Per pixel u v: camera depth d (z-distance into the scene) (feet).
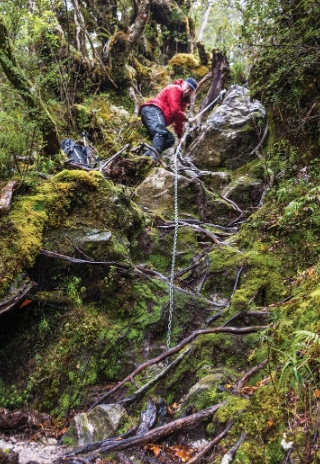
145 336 8.45
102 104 24.67
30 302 7.87
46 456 6.15
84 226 8.93
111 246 8.82
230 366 7.72
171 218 12.37
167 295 9.04
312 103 12.44
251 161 16.85
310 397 5.29
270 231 10.28
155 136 18.70
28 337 7.90
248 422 5.78
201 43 31.68
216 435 6.08
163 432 6.23
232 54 23.40
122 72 27.14
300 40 11.69
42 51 21.56
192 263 10.71
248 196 14.42
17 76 12.37
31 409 7.31
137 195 13.17
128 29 28.22
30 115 12.82
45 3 20.02
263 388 6.20
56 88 21.67
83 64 25.66
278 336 7.07
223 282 9.76
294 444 5.18
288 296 8.73
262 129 17.16
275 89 13.32
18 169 9.04
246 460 5.32
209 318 8.75
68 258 8.16
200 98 25.67
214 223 13.23
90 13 29.45
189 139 20.22
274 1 12.48
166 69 31.17
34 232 8.04
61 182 9.02
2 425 6.68
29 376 7.59
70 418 7.28
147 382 7.48
